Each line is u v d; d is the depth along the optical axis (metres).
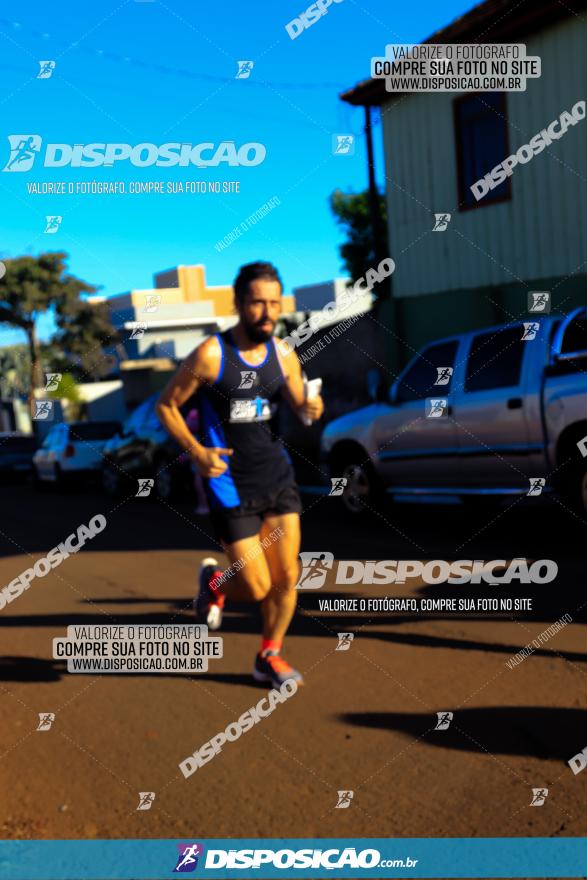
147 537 9.77
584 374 7.49
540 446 7.79
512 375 8.14
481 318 13.88
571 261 12.48
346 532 8.95
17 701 4.53
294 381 4.23
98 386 32.72
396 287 15.68
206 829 3.06
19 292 24.45
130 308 26.58
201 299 27.73
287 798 3.25
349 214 25.48
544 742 3.55
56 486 19.02
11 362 31.73
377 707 4.07
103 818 3.19
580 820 2.93
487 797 3.14
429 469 9.00
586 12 11.87
